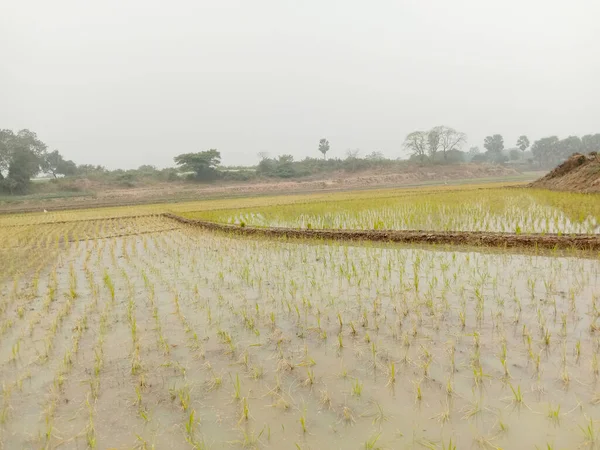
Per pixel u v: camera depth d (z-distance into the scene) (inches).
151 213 904.9
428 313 204.4
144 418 129.0
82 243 503.2
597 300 209.0
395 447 109.1
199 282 287.4
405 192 1165.7
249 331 195.2
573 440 108.0
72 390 149.2
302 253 371.9
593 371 140.5
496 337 173.2
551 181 949.8
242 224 542.0
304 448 111.0
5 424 130.2
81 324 214.2
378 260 323.9
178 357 171.8
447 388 134.4
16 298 268.7
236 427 122.3
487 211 540.7
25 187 1742.1
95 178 2034.9
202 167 2223.2
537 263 287.3
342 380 145.8
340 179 2395.4
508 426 115.1
